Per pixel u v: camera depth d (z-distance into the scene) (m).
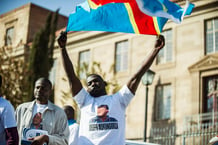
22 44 31.00
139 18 6.15
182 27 23.12
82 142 5.63
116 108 5.74
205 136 19.31
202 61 21.75
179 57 22.86
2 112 5.38
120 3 6.23
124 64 25.45
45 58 25.12
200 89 21.56
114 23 6.21
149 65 5.86
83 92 5.94
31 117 6.29
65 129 6.37
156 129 22.58
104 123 5.63
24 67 24.80
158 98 23.22
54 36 26.12
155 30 6.02
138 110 23.69
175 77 22.73
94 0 6.20
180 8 5.81
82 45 28.05
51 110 6.36
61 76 28.59
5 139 5.43
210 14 22.16
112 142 5.55
